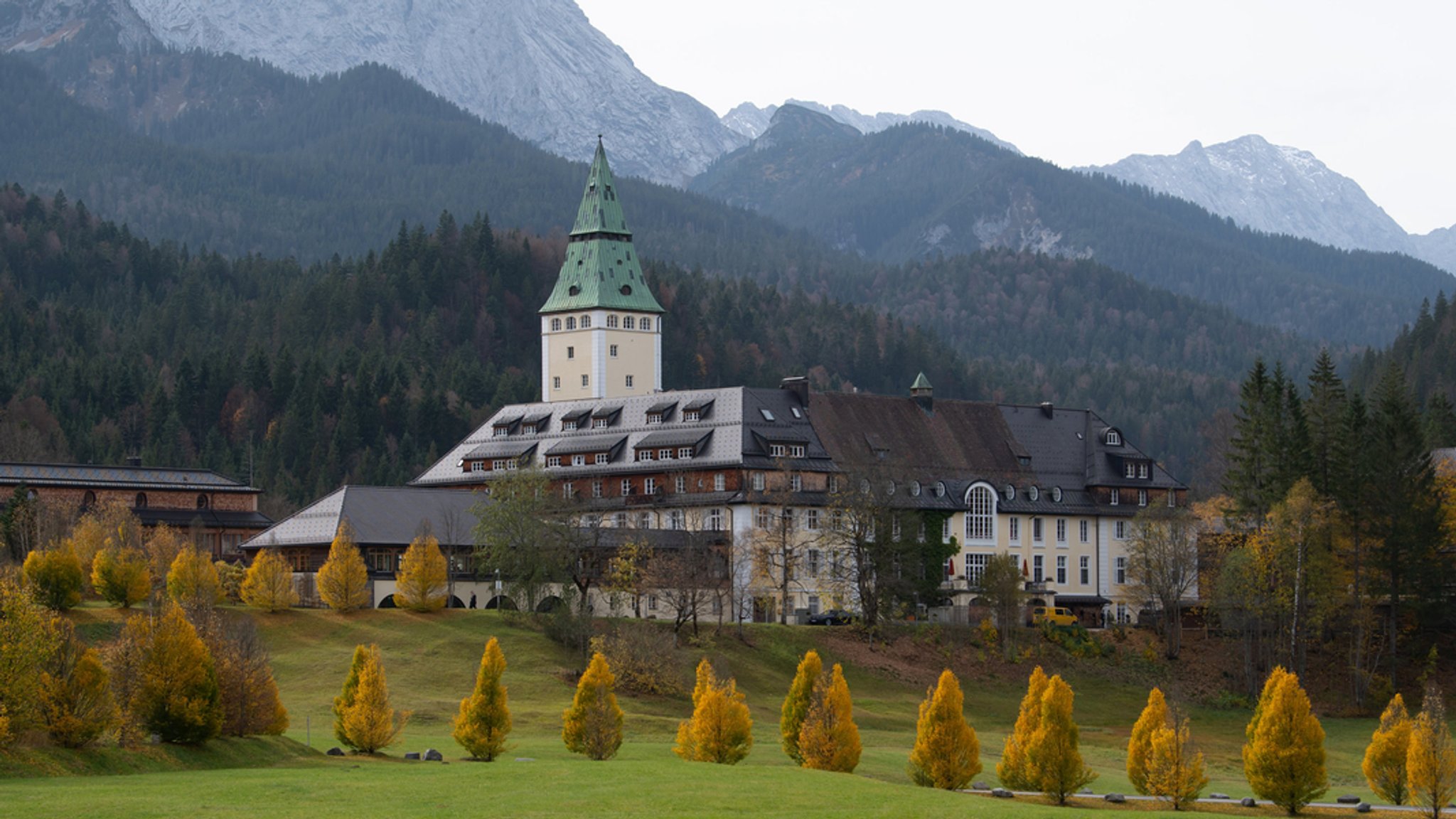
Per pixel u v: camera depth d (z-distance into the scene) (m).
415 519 163.25
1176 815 83.25
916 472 181.38
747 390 183.00
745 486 172.88
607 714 97.75
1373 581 163.50
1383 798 98.44
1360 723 148.62
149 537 167.12
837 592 170.62
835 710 94.19
